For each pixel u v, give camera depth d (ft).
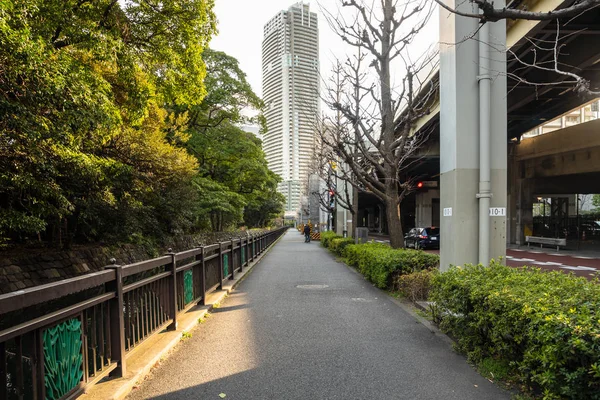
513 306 11.49
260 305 25.53
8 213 24.85
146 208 47.93
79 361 10.49
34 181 23.13
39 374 8.85
